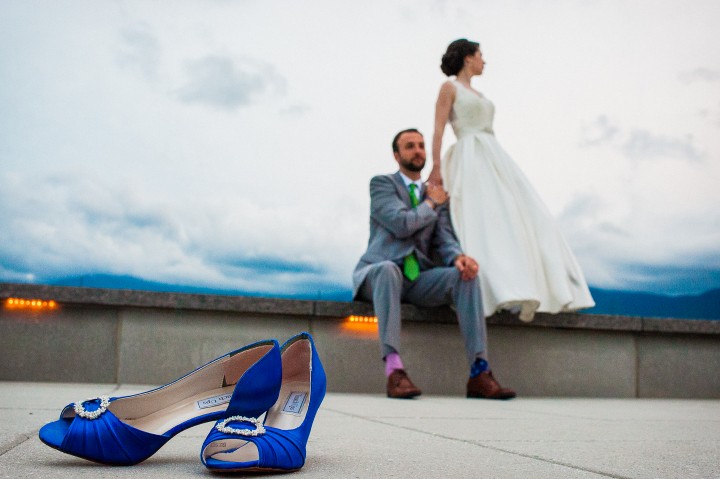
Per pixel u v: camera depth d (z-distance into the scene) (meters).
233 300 4.54
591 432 2.38
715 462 1.69
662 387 5.56
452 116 5.47
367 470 1.43
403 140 4.80
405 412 3.02
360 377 4.78
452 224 5.07
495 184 5.17
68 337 4.39
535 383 5.18
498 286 4.84
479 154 5.28
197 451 1.64
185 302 4.48
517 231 5.03
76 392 3.41
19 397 3.02
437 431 2.25
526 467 1.53
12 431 1.85
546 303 5.09
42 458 1.46
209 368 1.56
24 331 4.35
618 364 5.45
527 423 2.67
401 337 4.90
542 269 5.13
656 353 5.58
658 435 2.34
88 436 1.36
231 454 1.34
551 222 5.25
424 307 4.82
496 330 5.15
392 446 1.83
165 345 4.50
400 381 4.04
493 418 2.86
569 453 1.79
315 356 1.53
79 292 4.36
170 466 1.41
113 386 4.18
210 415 1.49
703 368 5.70
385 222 4.57
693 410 3.92
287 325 4.70
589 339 5.38
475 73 5.64
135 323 4.48
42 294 4.32
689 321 5.59
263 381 1.43
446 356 4.97
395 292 4.20
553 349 5.27
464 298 4.38
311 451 1.69
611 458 1.72
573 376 5.29
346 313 4.71
